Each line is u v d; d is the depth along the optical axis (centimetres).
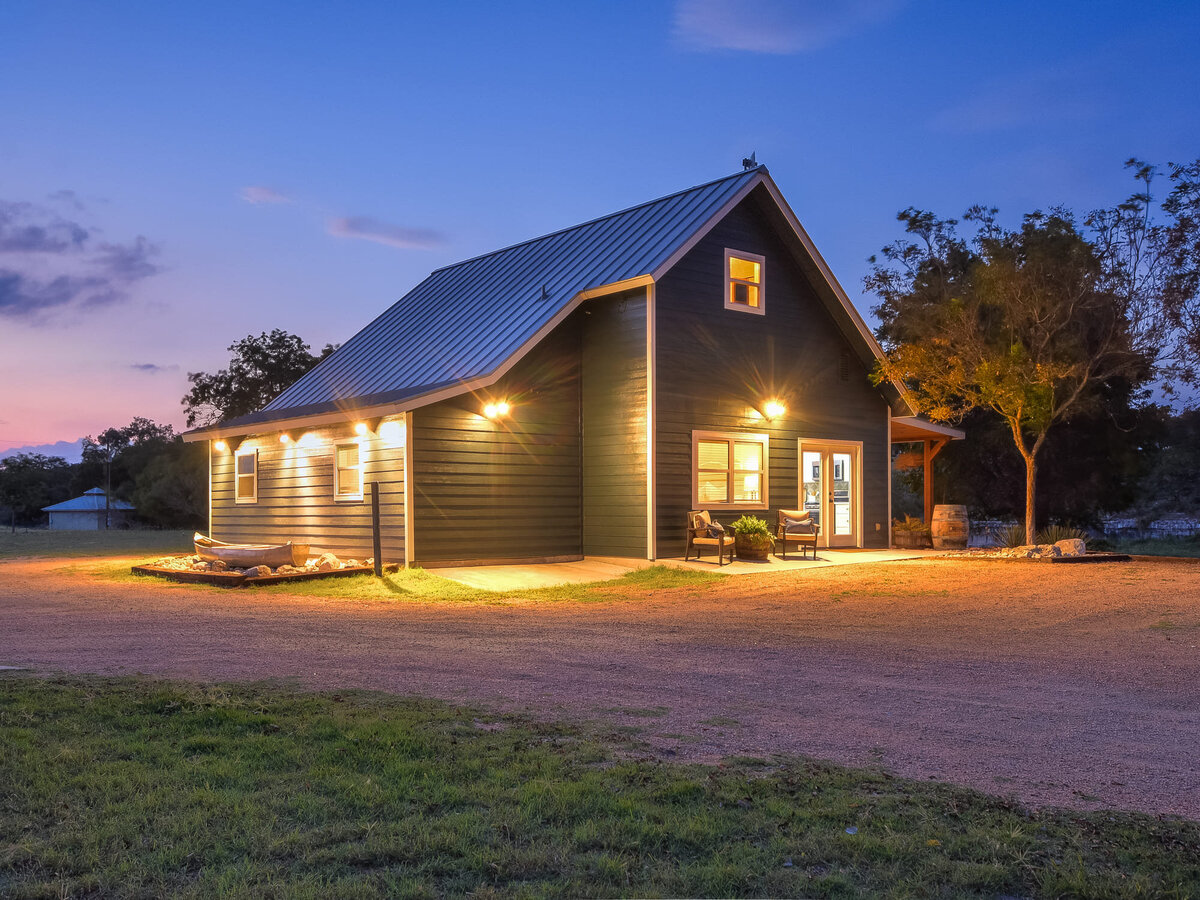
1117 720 695
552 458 1898
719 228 1938
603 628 1127
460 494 1770
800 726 668
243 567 1766
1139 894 398
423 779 525
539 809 483
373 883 398
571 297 1858
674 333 1839
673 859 431
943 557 1933
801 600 1366
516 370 1853
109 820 461
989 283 2114
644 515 1803
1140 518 4328
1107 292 2122
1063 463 2828
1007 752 609
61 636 1035
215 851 427
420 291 2683
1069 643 1027
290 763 557
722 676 844
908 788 527
